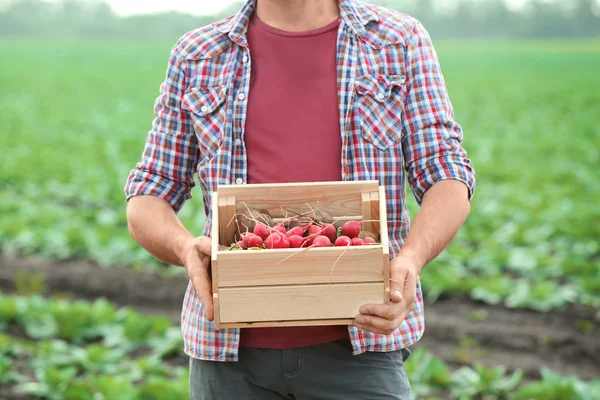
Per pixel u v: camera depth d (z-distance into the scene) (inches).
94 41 3791.8
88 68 1921.8
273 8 99.6
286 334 95.4
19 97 1242.6
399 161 98.2
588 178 517.3
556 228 367.2
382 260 83.5
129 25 4638.3
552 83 1561.3
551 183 518.0
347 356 96.2
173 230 98.5
